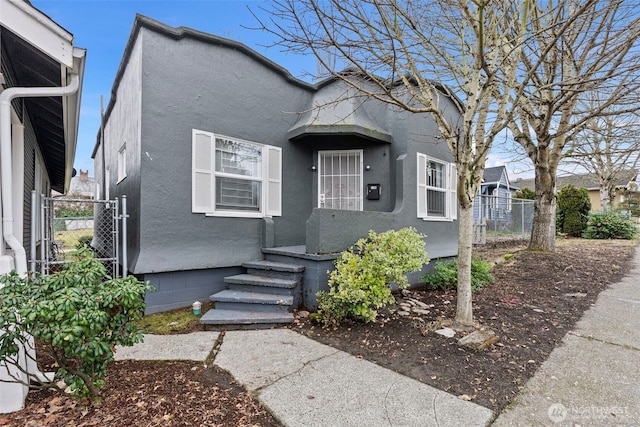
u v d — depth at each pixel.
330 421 2.45
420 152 7.26
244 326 4.41
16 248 2.90
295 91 7.08
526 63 6.20
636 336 4.04
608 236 14.21
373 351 3.67
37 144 7.75
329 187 7.39
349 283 4.30
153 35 5.12
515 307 5.21
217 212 5.74
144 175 5.01
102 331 2.57
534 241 9.48
